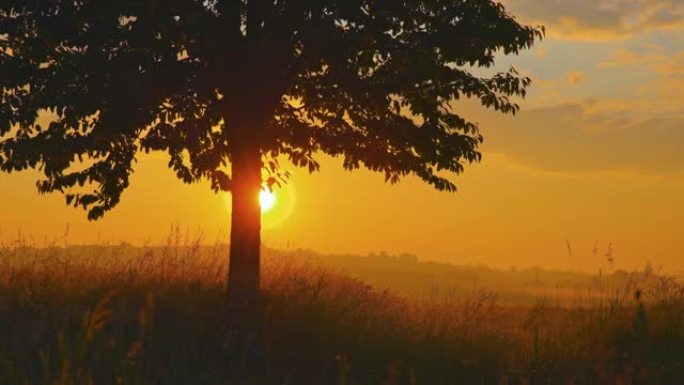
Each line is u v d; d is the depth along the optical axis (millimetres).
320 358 10297
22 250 13492
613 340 11492
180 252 14133
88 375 7375
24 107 12383
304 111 13812
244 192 12766
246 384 9344
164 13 11734
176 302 11406
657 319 11922
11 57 12375
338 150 13242
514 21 12477
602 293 12859
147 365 8750
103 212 13844
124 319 10289
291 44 12141
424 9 12562
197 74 12203
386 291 14094
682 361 10062
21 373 8188
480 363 10461
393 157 13242
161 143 12680
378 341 10836
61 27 12180
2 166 12758
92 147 12852
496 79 12992
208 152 13617
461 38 12258
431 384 9883
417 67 12008
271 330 10906
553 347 11023
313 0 11828
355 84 12234
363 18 11977
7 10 12266
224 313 11258
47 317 10055
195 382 9086
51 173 13469
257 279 12539
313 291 12766
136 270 12914
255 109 12656
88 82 11930
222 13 12234
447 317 12438
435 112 13156
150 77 11906
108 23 12141
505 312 12945
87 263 13531
